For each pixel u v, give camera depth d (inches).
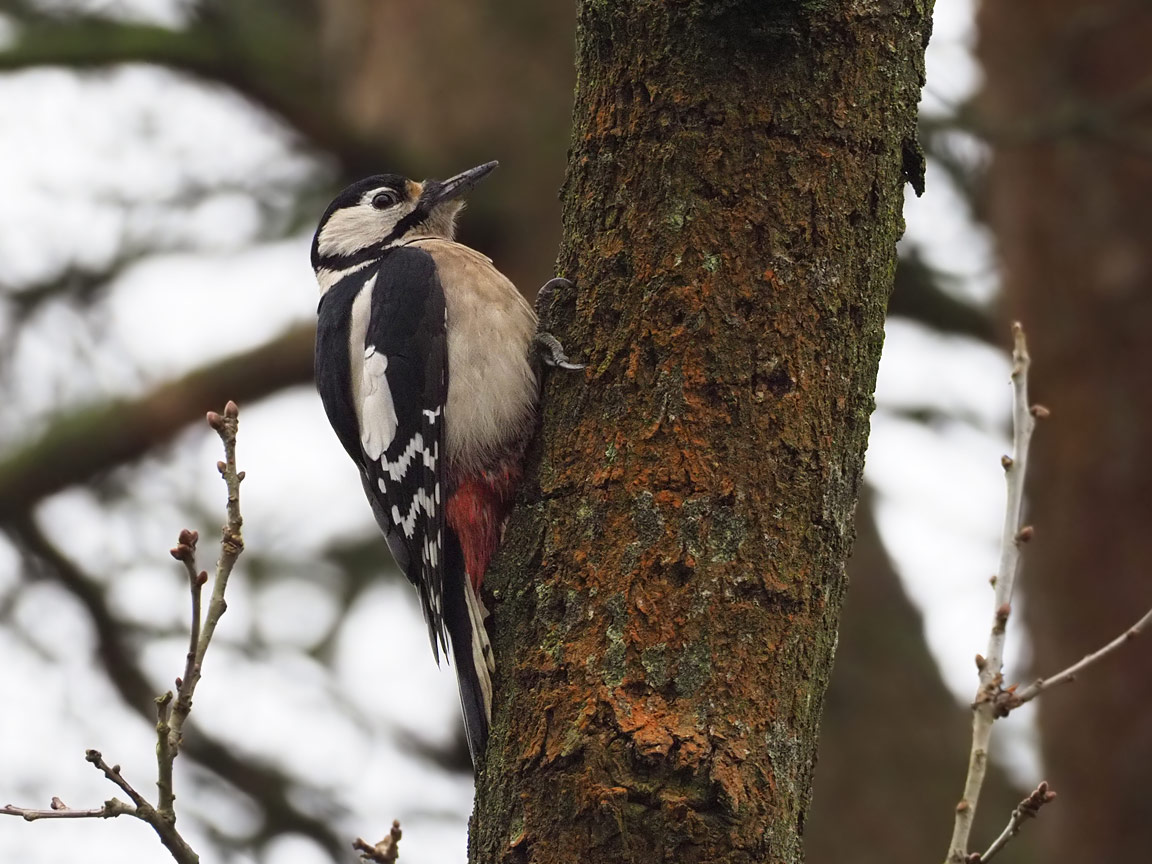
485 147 647.8
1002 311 626.2
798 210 267.9
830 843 553.9
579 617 259.6
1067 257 603.2
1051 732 589.6
